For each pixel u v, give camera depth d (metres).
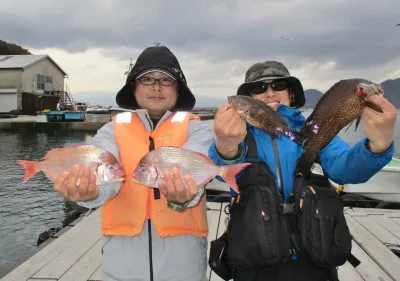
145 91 2.38
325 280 2.09
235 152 2.01
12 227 8.59
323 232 1.93
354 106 1.89
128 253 2.13
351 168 1.98
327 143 2.01
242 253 1.96
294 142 2.11
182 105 2.65
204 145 2.31
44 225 8.73
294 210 2.01
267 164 2.15
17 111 37.03
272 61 2.56
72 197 1.90
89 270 3.76
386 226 5.13
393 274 3.68
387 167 6.71
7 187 12.07
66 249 4.27
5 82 37.34
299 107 2.73
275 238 1.93
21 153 19.80
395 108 1.71
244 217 2.00
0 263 6.63
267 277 2.06
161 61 2.32
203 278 2.21
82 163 2.05
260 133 2.25
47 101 39.25
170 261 2.11
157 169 2.01
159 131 2.35
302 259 2.04
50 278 3.61
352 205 6.84
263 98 2.53
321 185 2.16
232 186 1.94
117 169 2.08
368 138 1.84
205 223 2.28
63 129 29.66
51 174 2.08
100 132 2.53
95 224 5.12
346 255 1.96
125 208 2.18
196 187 1.89
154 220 2.13
